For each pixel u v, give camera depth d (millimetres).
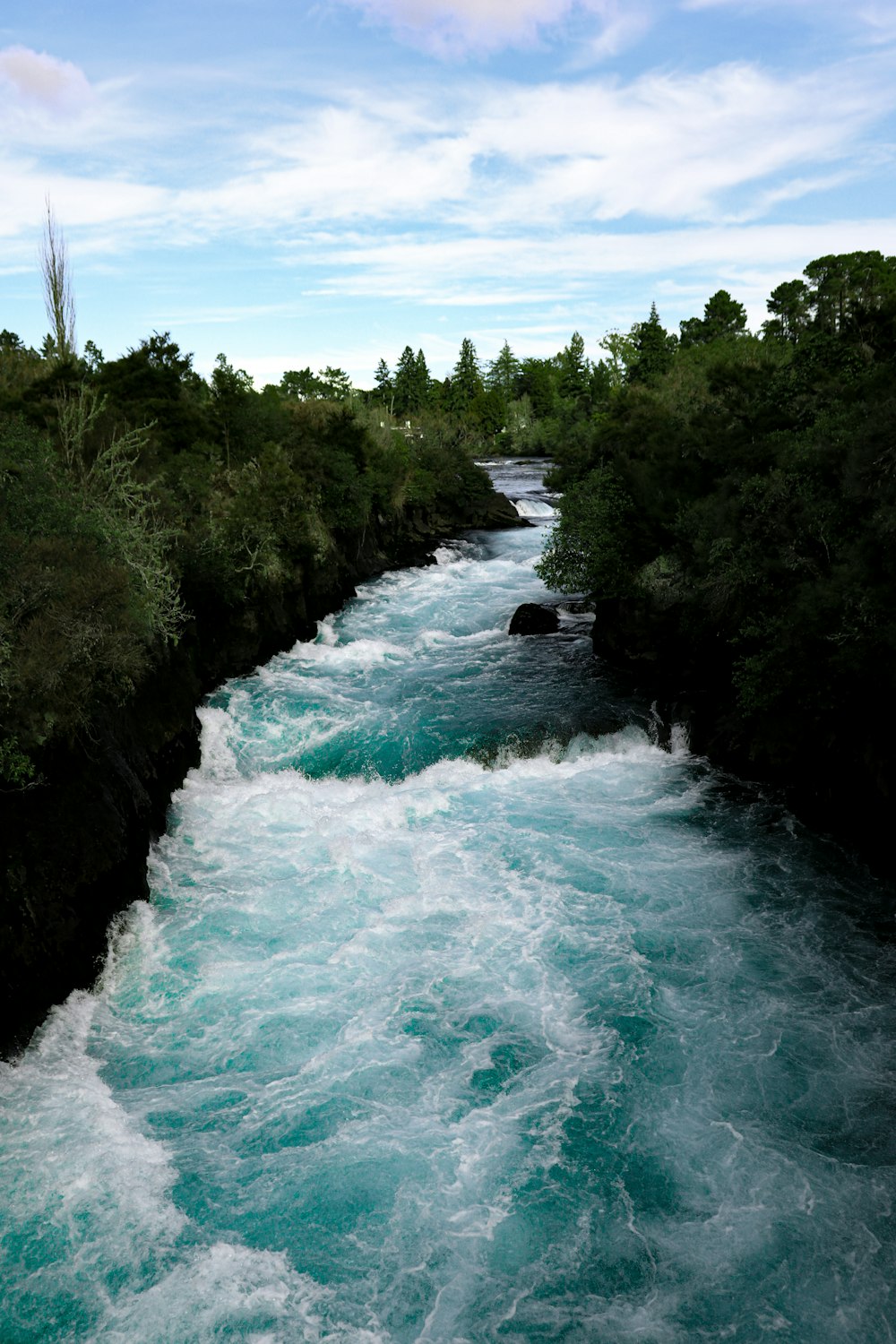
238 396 41344
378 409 69000
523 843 19688
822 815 20062
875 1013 14297
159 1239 10484
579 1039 13828
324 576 38969
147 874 18047
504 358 170000
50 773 15602
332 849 19172
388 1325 9562
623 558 30062
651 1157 11711
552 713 26094
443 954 15891
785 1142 11906
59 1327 9430
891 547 18359
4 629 14820
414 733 25203
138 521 23344
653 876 18281
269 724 26094
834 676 19297
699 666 26938
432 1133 12094
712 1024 14125
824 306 52188
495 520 61688
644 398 43688
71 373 37625
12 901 13586
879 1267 10164
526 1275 10141
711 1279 10062
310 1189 11211
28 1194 10969
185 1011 14477
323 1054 13523
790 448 24250
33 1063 13055
